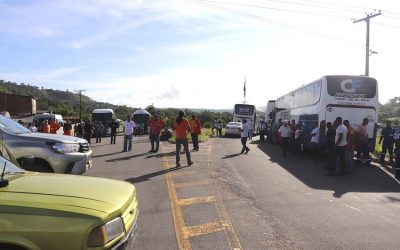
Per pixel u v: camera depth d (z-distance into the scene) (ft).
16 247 12.30
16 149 31.55
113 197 14.44
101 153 68.74
